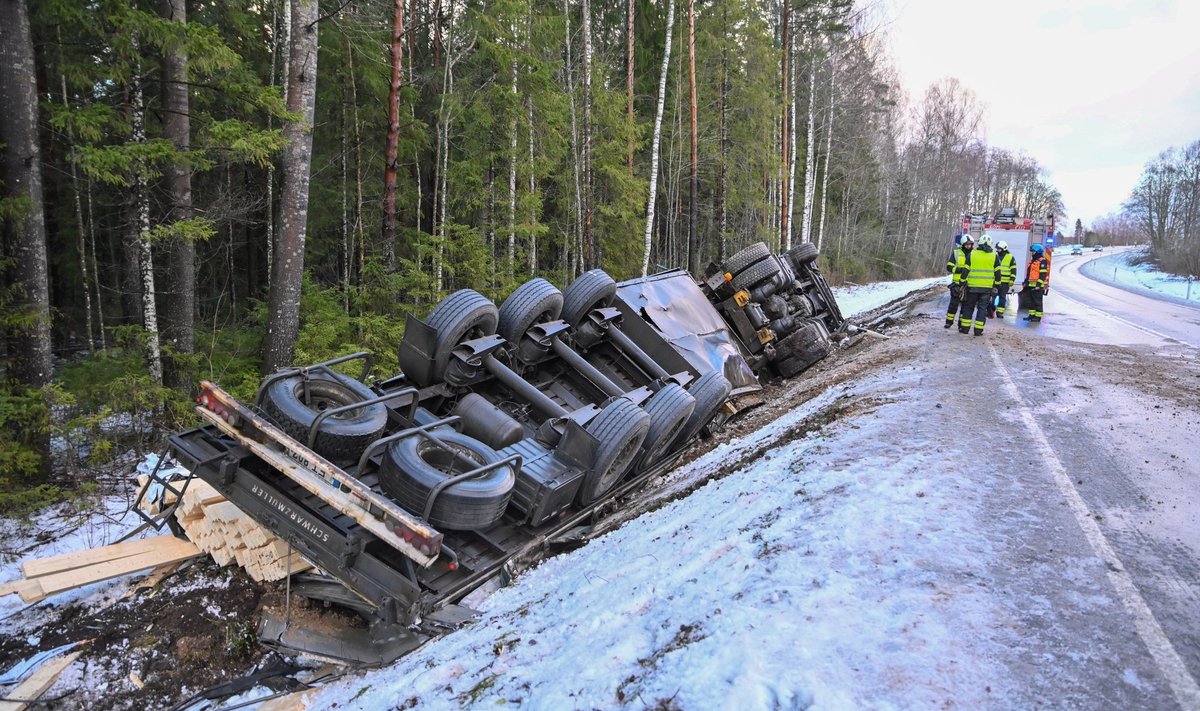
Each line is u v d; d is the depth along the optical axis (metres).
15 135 7.43
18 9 7.37
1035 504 4.51
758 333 11.06
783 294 12.02
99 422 8.33
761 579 3.65
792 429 7.20
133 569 5.36
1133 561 3.74
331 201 18.73
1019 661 2.84
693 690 2.76
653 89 27.16
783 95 28.53
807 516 4.38
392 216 14.16
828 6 30.00
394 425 5.84
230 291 19.88
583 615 3.89
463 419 5.95
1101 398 7.63
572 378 7.51
